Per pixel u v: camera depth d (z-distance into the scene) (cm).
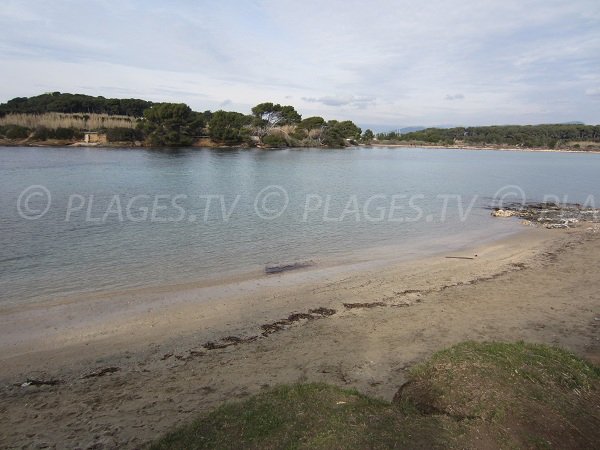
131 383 764
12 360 850
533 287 1295
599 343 902
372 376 772
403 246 1870
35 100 10844
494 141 18300
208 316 1076
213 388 741
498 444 479
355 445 468
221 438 502
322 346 906
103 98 11531
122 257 1599
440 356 679
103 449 580
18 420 652
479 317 1058
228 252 1709
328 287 1299
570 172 6281
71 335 962
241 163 5856
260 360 847
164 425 632
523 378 598
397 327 1002
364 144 15400
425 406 575
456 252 1759
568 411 537
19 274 1385
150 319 1052
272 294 1236
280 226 2230
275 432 500
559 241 1966
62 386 756
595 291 1256
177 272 1440
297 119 11881
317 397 589
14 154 5784
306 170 5347
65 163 4859
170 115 8250
